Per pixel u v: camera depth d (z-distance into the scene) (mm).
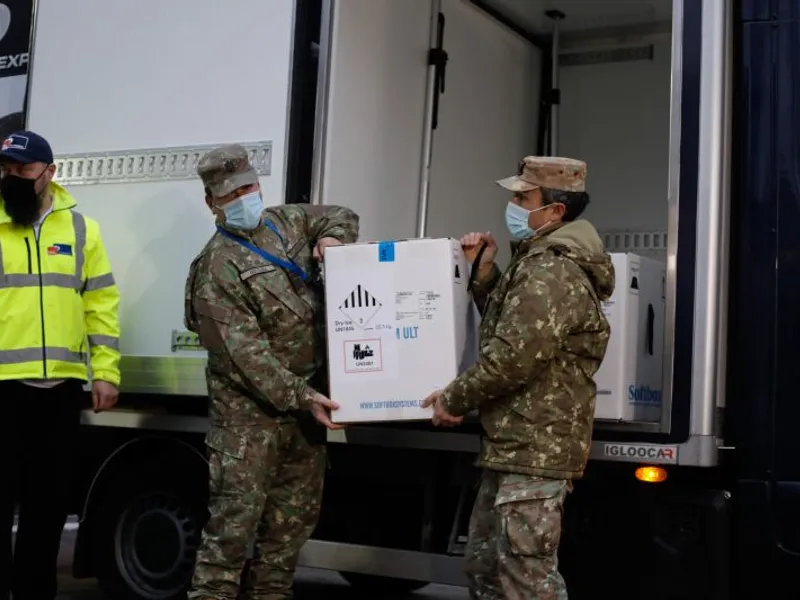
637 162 6340
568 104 6555
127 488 5316
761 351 4121
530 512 3732
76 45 5270
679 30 4180
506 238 6285
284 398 4180
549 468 3727
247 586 4477
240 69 4848
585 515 4375
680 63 4168
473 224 5992
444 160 5742
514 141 6379
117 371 4816
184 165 4941
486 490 4035
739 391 4141
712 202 4098
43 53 5355
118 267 5062
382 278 4113
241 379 4262
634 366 4250
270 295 4309
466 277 4258
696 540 4148
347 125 4953
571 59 6562
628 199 6352
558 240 3865
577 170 4031
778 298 4117
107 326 4812
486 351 3756
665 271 4527
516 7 6160
